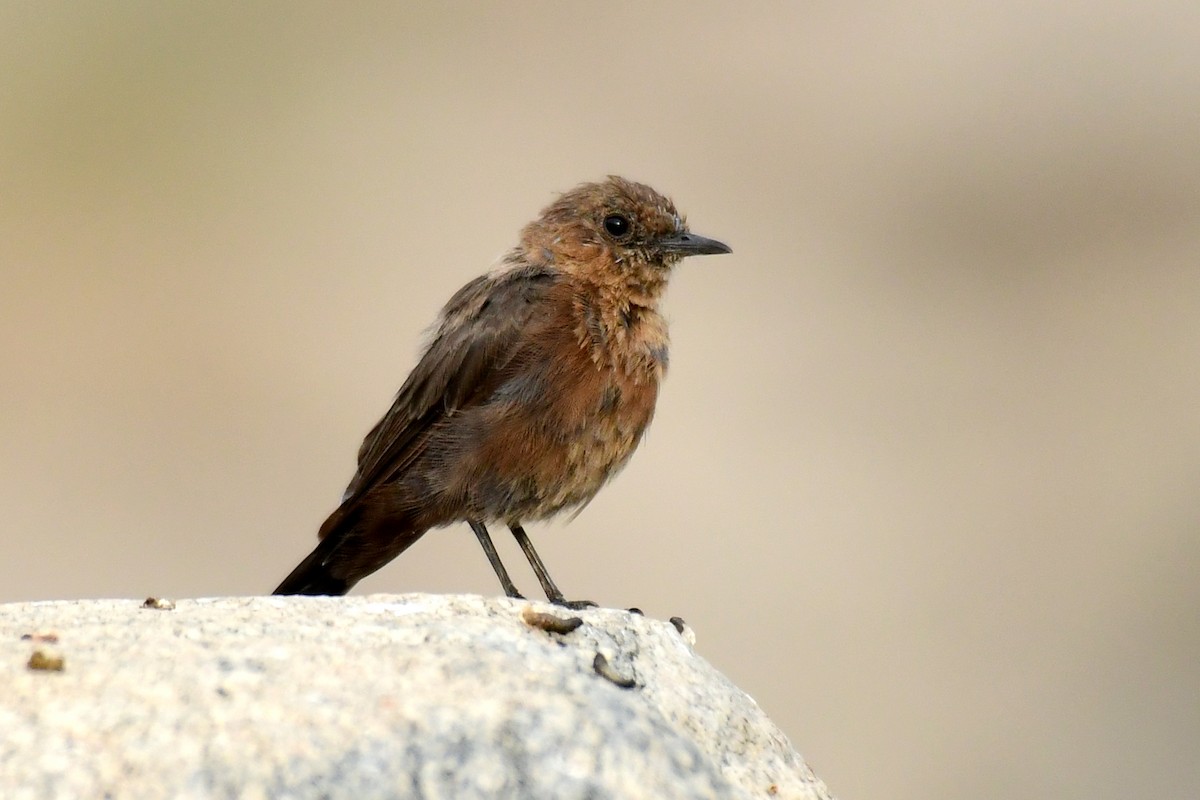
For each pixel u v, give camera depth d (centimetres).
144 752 782
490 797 797
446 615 972
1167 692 2181
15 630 912
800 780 955
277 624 933
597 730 847
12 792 752
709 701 971
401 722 823
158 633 909
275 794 772
